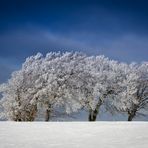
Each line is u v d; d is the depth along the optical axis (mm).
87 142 10289
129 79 56000
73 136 11930
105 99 55250
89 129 14031
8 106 51062
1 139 11406
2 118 51469
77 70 55125
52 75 52188
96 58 59906
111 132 12602
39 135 12461
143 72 58219
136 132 12266
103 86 54250
